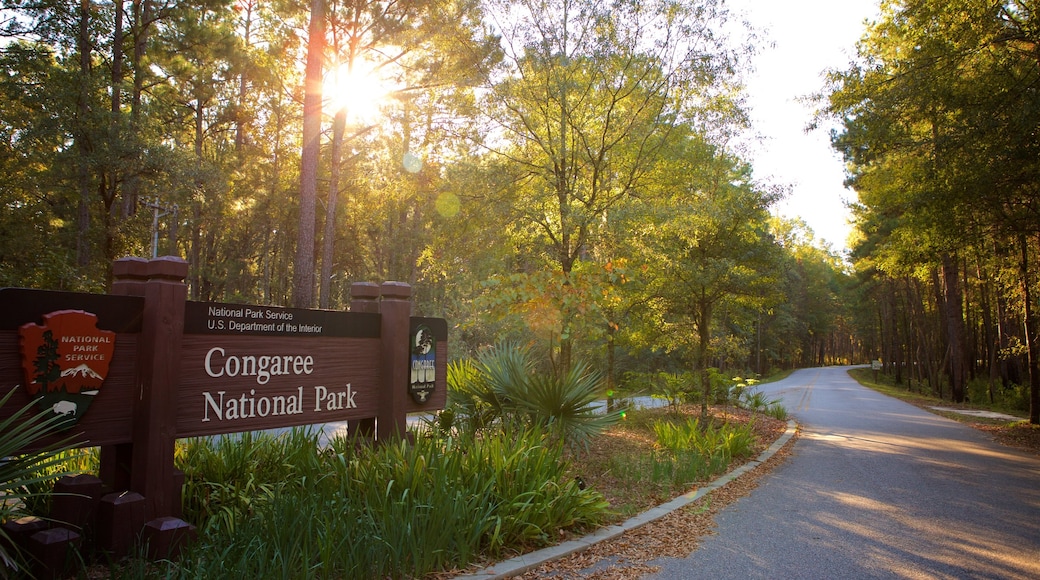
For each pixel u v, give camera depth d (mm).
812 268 79875
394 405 6586
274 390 5504
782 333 68375
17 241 23375
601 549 5398
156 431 4434
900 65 13180
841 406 23766
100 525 4238
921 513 6984
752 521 6547
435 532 4531
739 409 19281
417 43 19234
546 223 12984
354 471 5398
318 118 17891
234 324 5195
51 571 3861
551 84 12531
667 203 12594
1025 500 7695
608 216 11977
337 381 6125
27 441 3553
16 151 24234
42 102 21516
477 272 13109
